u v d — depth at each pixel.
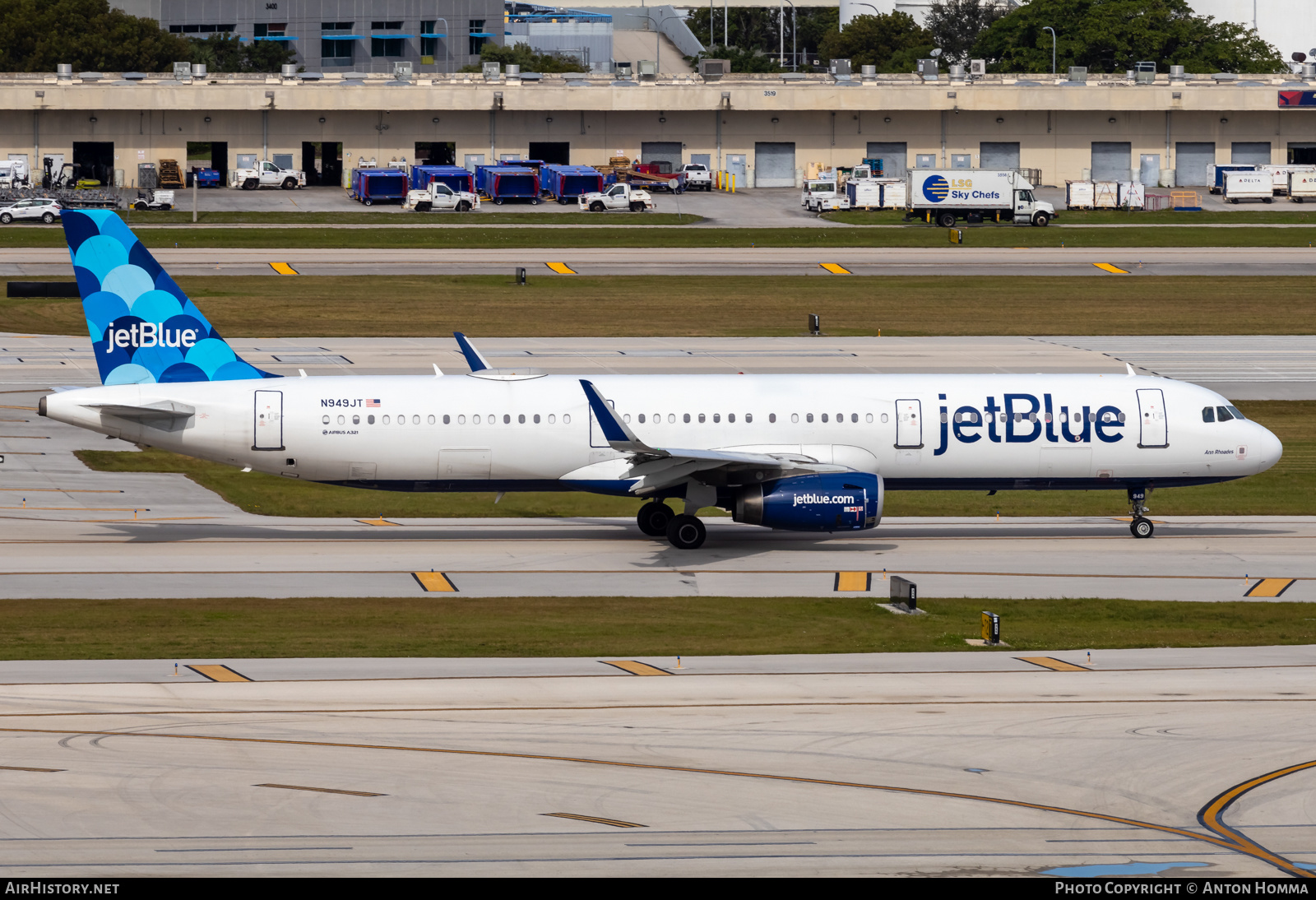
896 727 117.88
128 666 137.62
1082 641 154.38
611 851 89.00
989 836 92.69
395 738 113.25
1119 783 103.75
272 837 90.44
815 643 152.38
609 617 163.50
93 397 196.62
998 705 125.50
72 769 103.50
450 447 199.62
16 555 189.75
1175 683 134.50
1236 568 192.75
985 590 179.75
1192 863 88.44
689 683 133.38
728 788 101.56
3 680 130.88
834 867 86.75
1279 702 127.25
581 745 112.00
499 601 170.75
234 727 115.62
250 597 170.38
